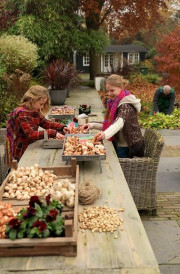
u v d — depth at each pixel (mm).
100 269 1422
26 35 13891
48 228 1508
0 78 7703
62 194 1867
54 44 14852
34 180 2178
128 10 17031
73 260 1477
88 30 16562
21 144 3213
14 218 1536
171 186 4336
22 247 1483
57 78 9867
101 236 1665
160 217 3496
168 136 6766
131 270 1414
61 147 3217
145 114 8609
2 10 10211
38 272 1410
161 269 2613
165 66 11609
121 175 2492
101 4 16891
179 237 3092
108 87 3301
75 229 1556
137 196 3434
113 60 31938
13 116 3154
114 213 1878
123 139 3416
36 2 14422
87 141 2885
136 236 1659
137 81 17812
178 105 11094
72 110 5203
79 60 30250
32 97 3113
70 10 15719
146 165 3355
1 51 10797
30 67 11383
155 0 16672
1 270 1422
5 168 3932
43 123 3447
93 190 2061
